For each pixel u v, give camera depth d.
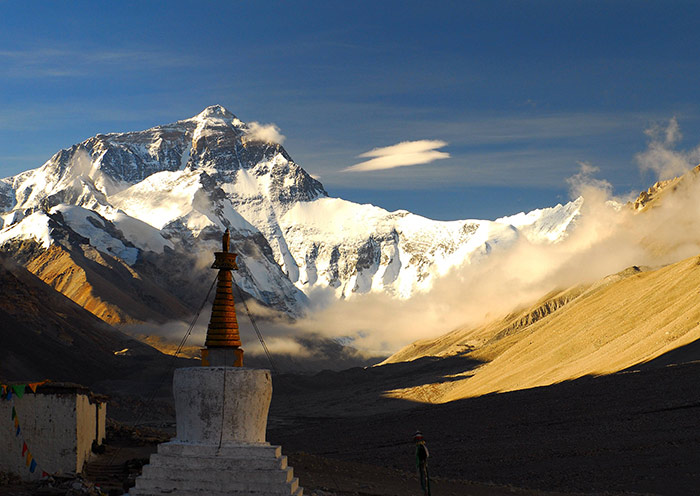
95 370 184.75
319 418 155.88
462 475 66.75
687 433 69.50
